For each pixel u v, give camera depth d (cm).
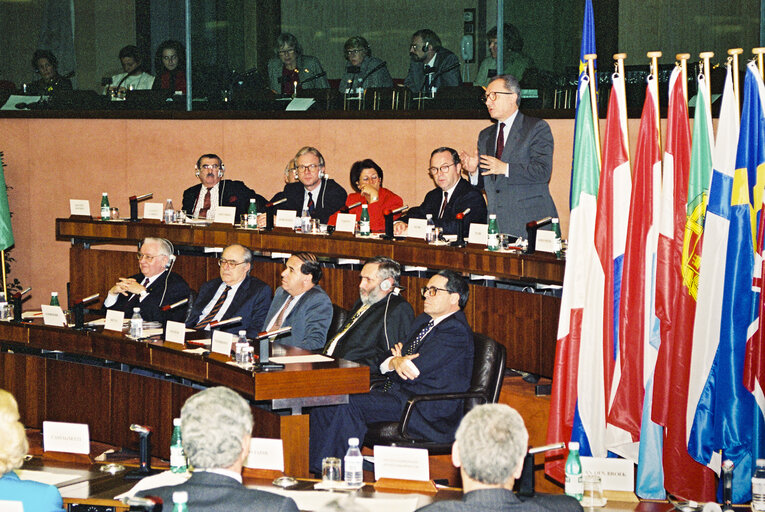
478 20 842
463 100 858
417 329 547
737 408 397
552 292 580
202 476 280
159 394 555
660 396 414
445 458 600
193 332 580
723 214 402
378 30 892
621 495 350
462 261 620
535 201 623
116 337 564
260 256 771
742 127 396
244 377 454
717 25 707
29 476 375
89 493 353
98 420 592
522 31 810
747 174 395
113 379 582
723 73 702
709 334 404
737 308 396
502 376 496
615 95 430
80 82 1000
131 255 808
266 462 376
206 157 820
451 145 873
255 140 958
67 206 1012
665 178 415
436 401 504
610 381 427
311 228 739
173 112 978
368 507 330
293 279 600
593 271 429
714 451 404
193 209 832
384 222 736
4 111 1016
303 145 941
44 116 1007
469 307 627
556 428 431
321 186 771
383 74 897
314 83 927
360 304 596
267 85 946
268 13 937
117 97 991
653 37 738
